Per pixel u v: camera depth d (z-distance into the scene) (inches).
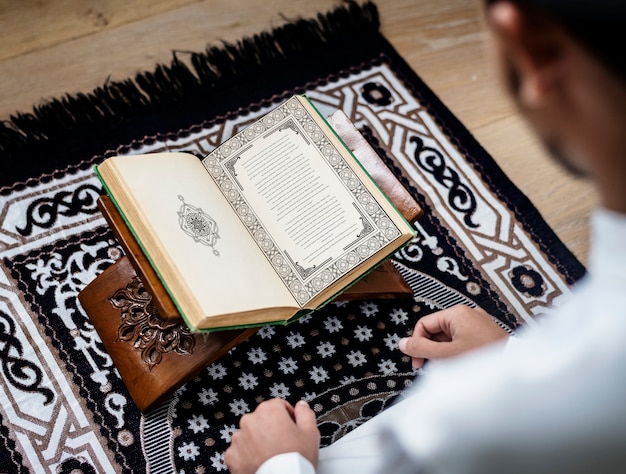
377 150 65.5
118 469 51.3
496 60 14.7
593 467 15.3
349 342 57.1
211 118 66.0
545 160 66.9
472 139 67.0
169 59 68.4
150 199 43.6
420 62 71.1
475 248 61.9
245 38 70.2
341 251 45.9
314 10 72.4
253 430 36.5
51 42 67.8
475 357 17.8
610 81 12.3
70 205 59.9
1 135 61.9
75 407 52.7
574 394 14.9
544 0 12.2
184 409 53.3
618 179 13.7
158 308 41.5
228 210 47.2
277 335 56.5
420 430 17.2
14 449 50.9
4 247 57.2
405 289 57.0
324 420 54.3
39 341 54.4
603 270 15.1
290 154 48.4
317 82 68.7
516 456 15.8
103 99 65.2
